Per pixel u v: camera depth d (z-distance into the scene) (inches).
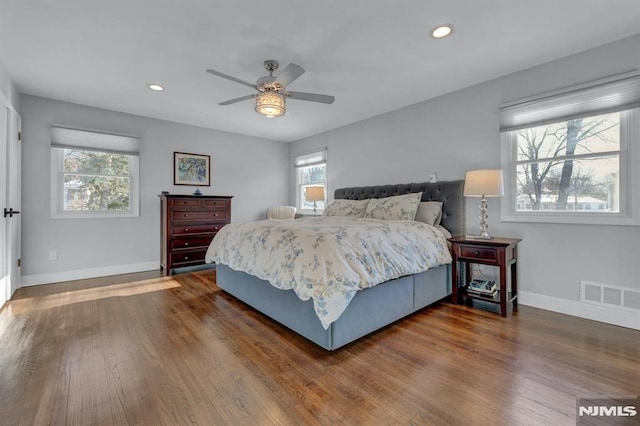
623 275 89.8
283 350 76.0
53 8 74.0
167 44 91.3
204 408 54.0
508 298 103.2
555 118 101.4
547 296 104.8
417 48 94.0
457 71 110.4
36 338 81.7
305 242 79.1
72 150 147.1
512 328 88.7
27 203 133.5
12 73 111.3
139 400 56.0
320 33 85.5
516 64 105.1
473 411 52.9
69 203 146.6
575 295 98.7
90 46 92.5
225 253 115.3
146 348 76.5
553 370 65.7
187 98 137.4
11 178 117.4
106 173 156.7
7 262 113.3
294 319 83.0
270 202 222.4
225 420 51.0
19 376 63.4
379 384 61.4
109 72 110.7
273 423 50.4
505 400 55.9
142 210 165.0
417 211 125.8
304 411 53.3
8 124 114.4
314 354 73.9
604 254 93.2
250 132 201.8
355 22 80.4
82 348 76.2
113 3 72.2
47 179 138.5
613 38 88.7
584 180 99.3
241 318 97.8
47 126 137.6
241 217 207.2
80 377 63.2
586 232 96.6
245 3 72.4
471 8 74.9
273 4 72.9
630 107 87.0
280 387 60.3
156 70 109.0
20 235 130.6
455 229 125.1
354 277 73.1
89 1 71.4
